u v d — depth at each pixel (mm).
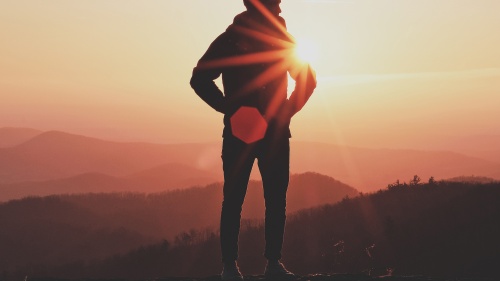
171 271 164875
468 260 106938
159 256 179125
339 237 134625
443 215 128125
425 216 132375
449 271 101375
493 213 127250
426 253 111250
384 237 124312
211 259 173000
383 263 99688
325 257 121125
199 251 179875
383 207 146125
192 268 168500
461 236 117188
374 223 139500
